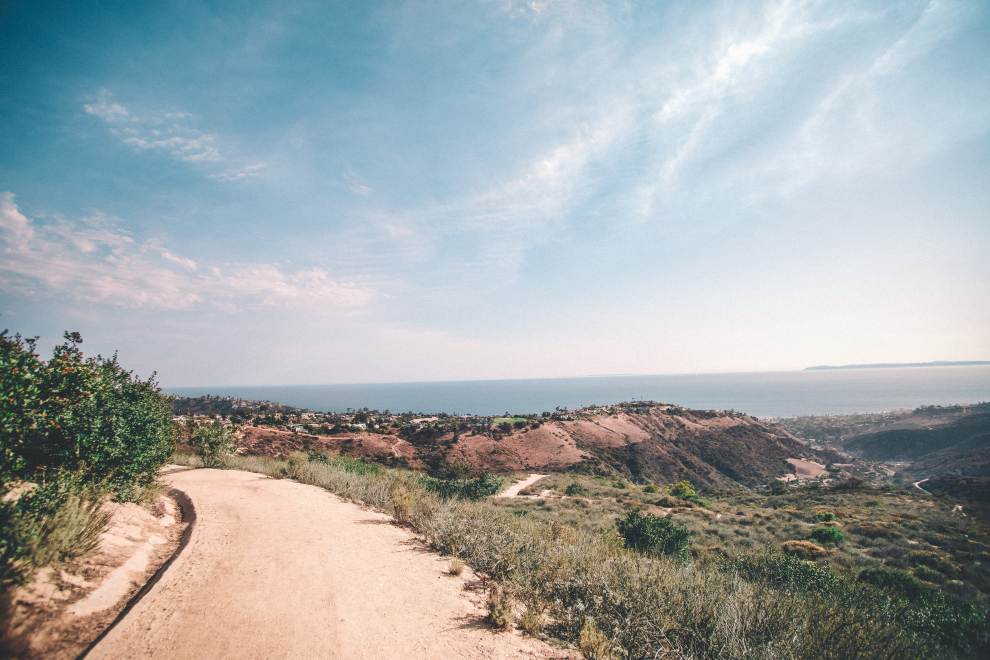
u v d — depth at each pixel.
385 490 13.68
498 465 70.31
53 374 6.35
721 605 5.85
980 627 8.04
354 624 5.14
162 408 10.59
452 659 4.54
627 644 5.14
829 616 5.86
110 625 4.46
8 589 3.99
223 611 5.09
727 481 89.88
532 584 7.06
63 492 5.48
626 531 15.02
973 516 31.14
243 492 13.23
